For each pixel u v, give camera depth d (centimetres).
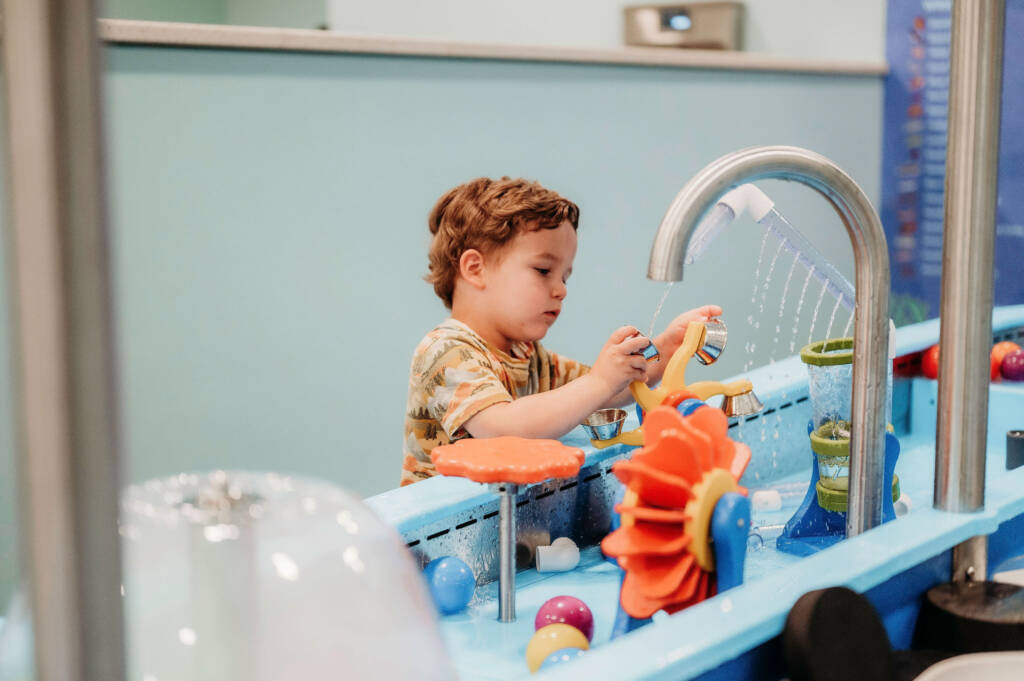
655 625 52
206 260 178
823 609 53
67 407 21
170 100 170
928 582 66
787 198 250
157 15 426
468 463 66
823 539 82
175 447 179
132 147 167
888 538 63
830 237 262
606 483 88
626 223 238
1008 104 168
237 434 188
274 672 31
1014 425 115
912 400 121
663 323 246
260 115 180
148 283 172
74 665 22
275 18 429
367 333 202
